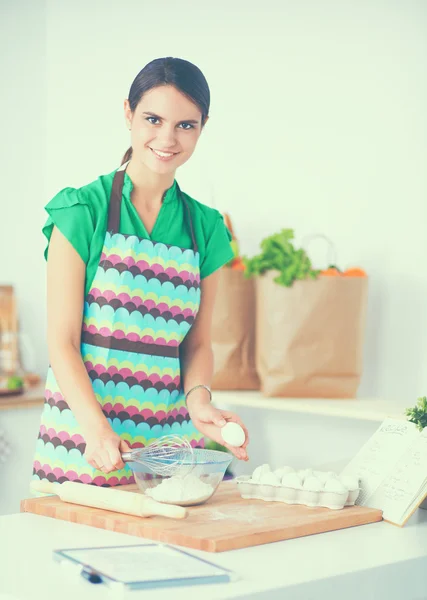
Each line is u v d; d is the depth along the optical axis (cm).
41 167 378
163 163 167
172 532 128
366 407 243
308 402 251
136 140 168
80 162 361
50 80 371
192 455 153
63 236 167
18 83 371
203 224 188
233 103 311
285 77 295
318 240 287
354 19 277
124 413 177
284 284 252
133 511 137
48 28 370
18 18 370
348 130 279
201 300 192
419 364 263
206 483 151
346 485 153
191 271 182
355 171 277
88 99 356
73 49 361
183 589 104
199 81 165
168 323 179
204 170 320
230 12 311
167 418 182
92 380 174
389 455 162
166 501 147
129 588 103
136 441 179
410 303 264
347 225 279
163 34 331
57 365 165
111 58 348
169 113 162
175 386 183
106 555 117
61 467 172
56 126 370
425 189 260
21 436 307
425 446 155
